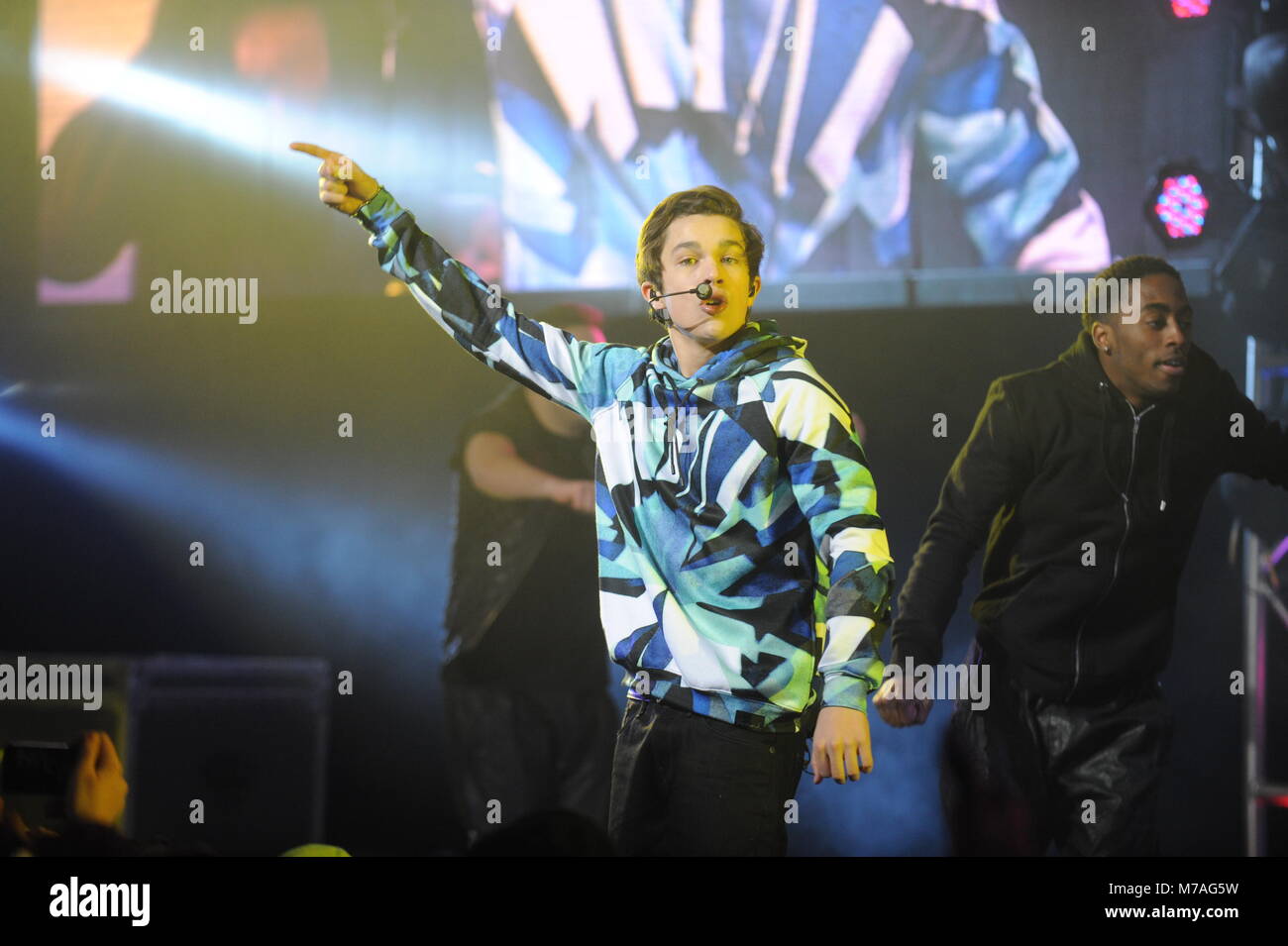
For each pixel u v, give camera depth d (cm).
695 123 1981
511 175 2044
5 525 2297
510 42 2047
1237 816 1806
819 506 646
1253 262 1614
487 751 1647
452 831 2156
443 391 2191
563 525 1669
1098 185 1848
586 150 2017
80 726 1928
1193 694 1830
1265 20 1652
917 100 1916
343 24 2112
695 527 673
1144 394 1155
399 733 2192
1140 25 1827
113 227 2214
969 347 1930
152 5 2181
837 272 1942
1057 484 1148
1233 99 1738
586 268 2016
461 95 2064
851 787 1945
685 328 698
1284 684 1670
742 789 655
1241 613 1806
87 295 2223
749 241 721
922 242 1919
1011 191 1886
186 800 1948
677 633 669
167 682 1962
